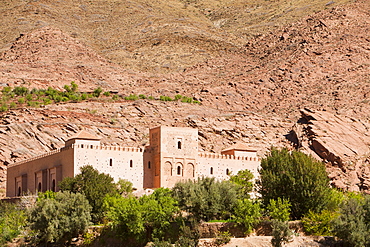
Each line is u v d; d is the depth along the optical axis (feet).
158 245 262.47
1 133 443.32
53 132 453.17
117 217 279.08
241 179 326.24
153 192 300.20
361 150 461.37
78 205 283.18
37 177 355.56
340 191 366.43
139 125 492.54
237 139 481.87
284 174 302.86
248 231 275.39
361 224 267.18
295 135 485.15
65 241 280.92
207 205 281.33
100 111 507.30
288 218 282.15
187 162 347.36
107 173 331.16
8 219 300.81
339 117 497.05
